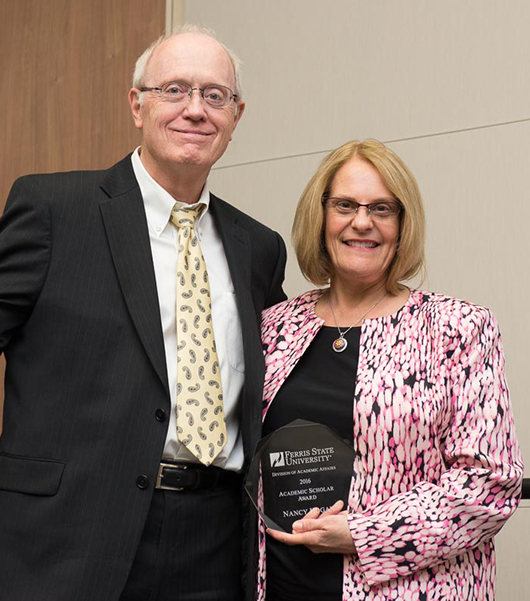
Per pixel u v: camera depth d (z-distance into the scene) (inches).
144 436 77.7
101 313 79.4
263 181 146.6
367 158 84.6
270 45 148.5
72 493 76.0
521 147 126.1
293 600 78.7
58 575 74.6
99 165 163.2
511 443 76.9
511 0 129.2
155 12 159.8
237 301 86.4
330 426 79.7
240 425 85.1
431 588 74.4
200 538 81.0
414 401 76.7
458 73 132.0
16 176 171.8
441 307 80.0
